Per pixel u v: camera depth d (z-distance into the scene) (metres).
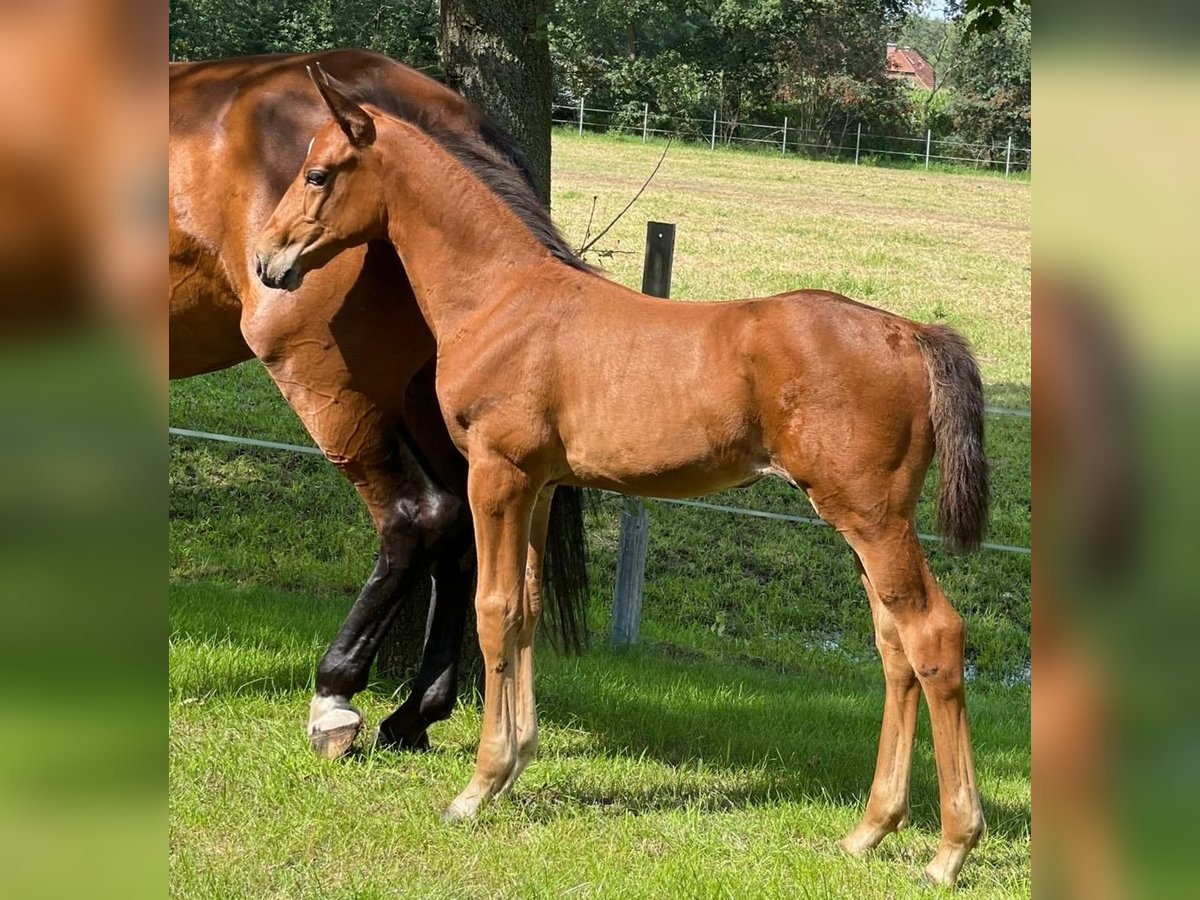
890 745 3.75
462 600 4.52
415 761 4.43
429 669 4.50
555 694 5.50
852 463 3.39
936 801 4.54
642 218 20.89
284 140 4.14
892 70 42.66
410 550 4.31
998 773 5.03
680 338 3.63
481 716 5.01
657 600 7.91
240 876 3.40
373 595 4.36
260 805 3.90
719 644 7.34
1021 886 3.57
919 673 3.46
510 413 3.77
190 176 4.21
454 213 3.88
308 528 8.23
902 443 3.40
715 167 29.00
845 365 3.39
